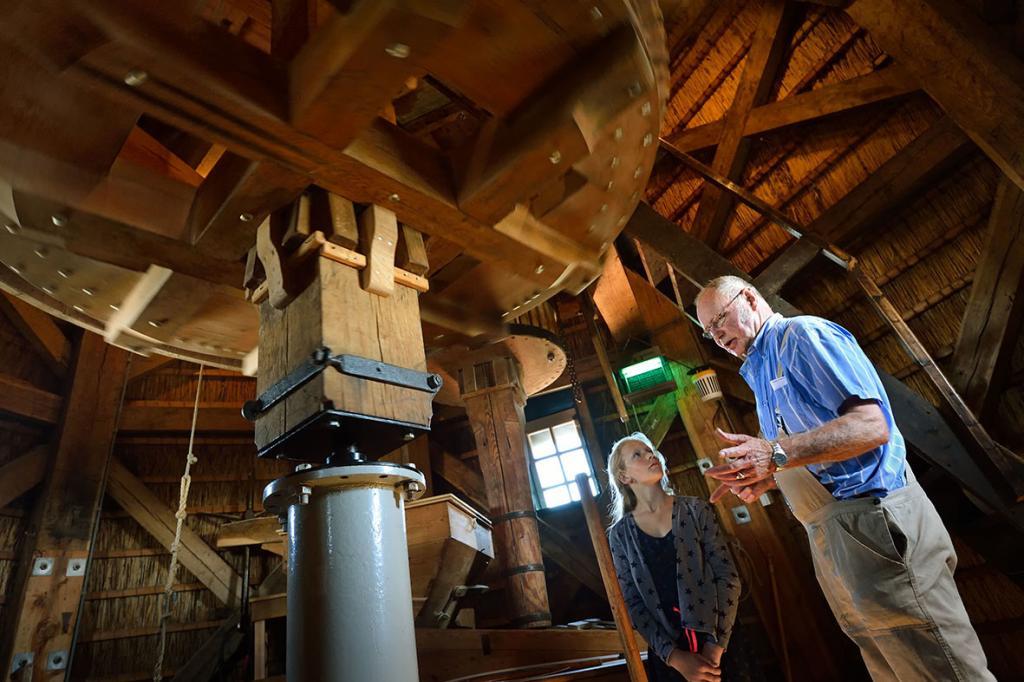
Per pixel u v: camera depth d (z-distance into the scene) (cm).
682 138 604
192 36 133
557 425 686
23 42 122
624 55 153
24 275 194
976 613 455
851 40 498
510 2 139
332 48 134
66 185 158
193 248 184
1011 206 421
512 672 297
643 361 621
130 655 495
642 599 239
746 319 205
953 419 398
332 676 125
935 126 451
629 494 254
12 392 490
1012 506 376
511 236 202
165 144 251
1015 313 419
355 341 159
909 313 488
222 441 617
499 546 445
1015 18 350
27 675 423
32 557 456
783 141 555
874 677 173
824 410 176
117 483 545
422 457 661
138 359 576
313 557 138
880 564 155
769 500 520
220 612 537
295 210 168
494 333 271
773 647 482
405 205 178
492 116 180
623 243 532
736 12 550
